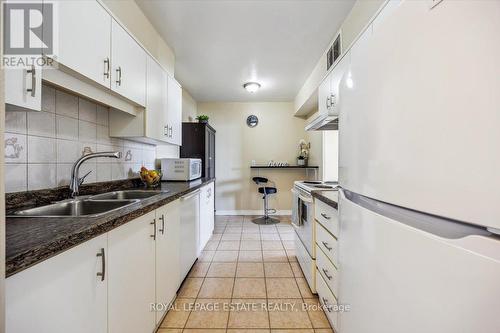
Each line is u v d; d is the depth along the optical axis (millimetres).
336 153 3742
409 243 524
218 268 2312
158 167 2879
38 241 637
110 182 1853
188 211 2059
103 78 1281
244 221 4242
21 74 811
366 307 730
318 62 2988
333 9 1996
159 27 2234
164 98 2238
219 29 2279
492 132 361
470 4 389
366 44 762
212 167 4355
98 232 810
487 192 370
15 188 1105
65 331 691
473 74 387
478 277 374
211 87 3945
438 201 453
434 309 451
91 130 1646
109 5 1554
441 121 446
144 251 1198
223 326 1479
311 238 1832
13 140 1095
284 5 1945
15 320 558
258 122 4801
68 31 1024
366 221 735
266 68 3191
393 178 597
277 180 4781
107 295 889
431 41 469
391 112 606
